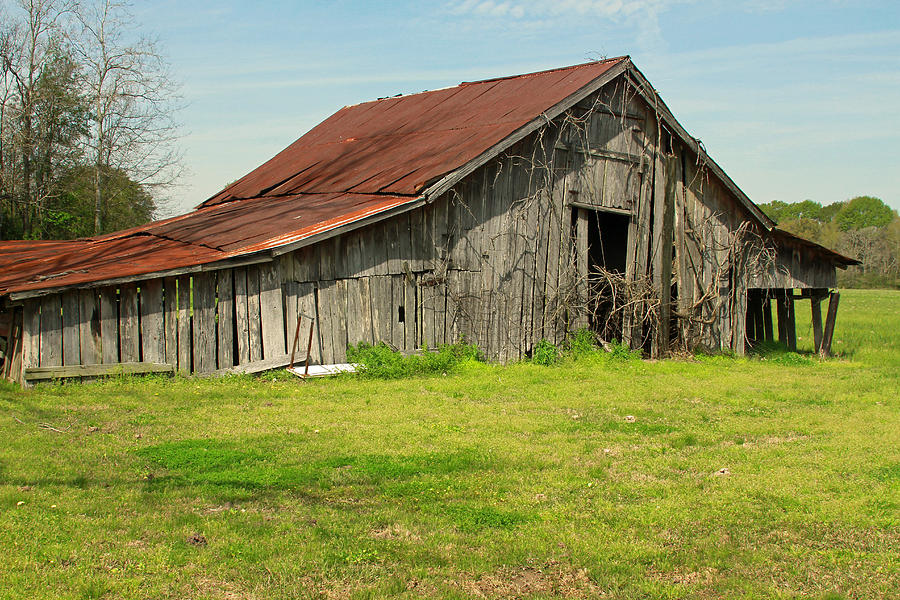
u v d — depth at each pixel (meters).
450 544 6.70
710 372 18.31
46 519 6.90
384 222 16.30
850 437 11.16
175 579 5.88
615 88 20.12
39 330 13.08
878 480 8.97
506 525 7.20
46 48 37.66
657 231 21.11
